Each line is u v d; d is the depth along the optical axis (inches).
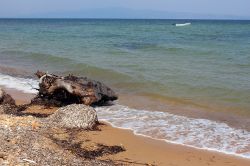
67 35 2642.7
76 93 660.7
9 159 354.9
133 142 498.3
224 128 568.4
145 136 527.5
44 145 424.2
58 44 1884.8
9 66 1184.8
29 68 1138.7
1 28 3964.1
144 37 2405.3
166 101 738.8
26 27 4279.0
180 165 429.1
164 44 1818.4
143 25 5231.3
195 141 512.1
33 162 359.6
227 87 816.3
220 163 439.2
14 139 418.3
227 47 1636.3
